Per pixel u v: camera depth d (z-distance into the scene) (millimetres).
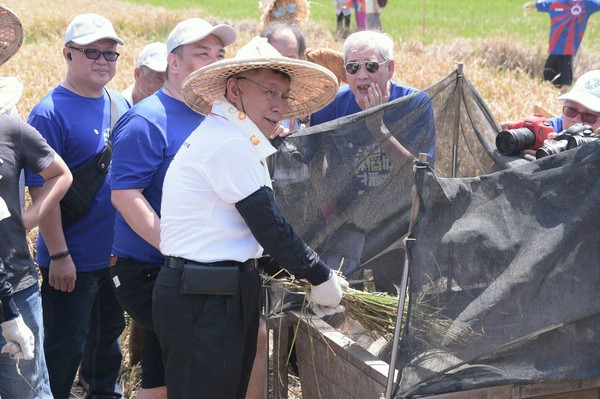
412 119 4727
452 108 4891
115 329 5539
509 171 3650
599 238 3594
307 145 4637
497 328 3627
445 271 3611
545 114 6262
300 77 3898
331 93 4027
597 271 3611
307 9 6910
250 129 3625
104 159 5242
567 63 17594
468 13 34938
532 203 3629
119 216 4508
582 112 5160
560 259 3592
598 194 3549
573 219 3572
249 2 40562
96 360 5535
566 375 3729
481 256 3623
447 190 3586
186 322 3645
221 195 3566
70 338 5289
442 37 27938
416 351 3625
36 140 4410
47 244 5039
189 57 4469
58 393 5332
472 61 19844
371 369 3939
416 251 3570
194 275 3600
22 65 15836
